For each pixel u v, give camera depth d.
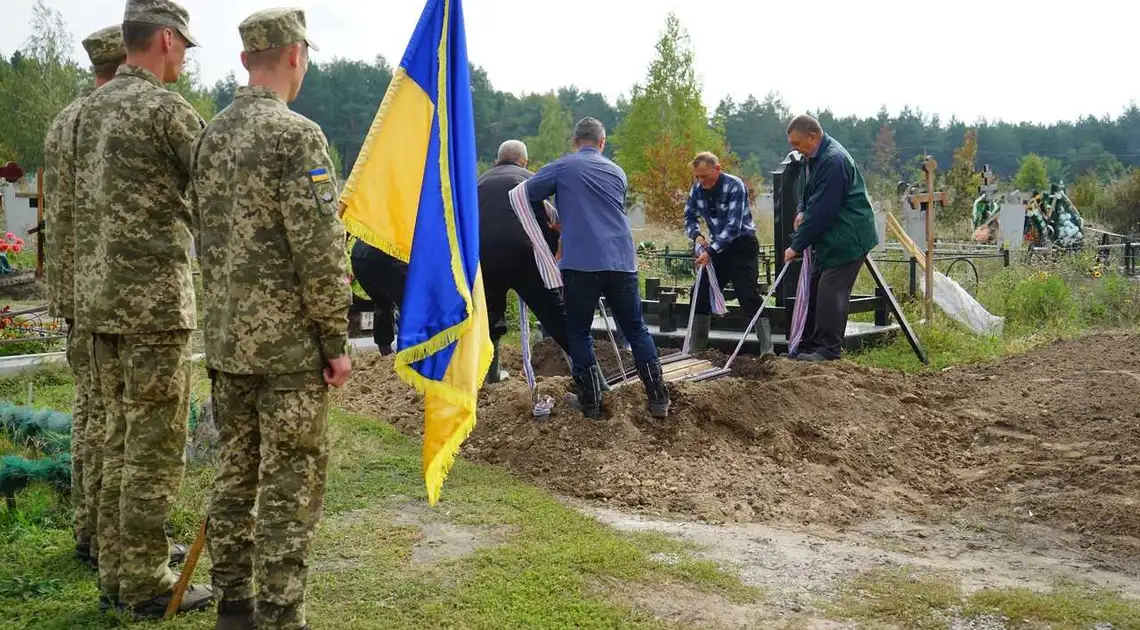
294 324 3.08
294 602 3.12
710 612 3.59
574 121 78.19
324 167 3.04
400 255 3.69
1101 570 4.12
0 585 3.80
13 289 13.74
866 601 3.70
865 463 5.64
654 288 9.78
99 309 3.42
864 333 9.18
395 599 3.68
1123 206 30.73
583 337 5.65
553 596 3.70
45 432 5.75
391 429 6.22
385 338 8.14
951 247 19.95
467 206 3.76
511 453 5.63
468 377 3.63
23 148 41.16
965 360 8.65
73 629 3.46
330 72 66.12
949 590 3.79
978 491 5.28
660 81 28.11
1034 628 3.48
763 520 4.77
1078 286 13.17
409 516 4.62
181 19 3.62
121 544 3.54
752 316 8.30
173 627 3.48
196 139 3.25
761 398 6.23
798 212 8.42
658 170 27.27
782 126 88.00
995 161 93.88
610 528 4.50
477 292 3.75
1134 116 99.88
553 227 6.09
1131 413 6.22
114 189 3.40
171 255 3.50
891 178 52.03
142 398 3.48
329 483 5.11
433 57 3.75
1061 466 5.44
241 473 3.26
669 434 5.75
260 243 3.04
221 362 3.08
